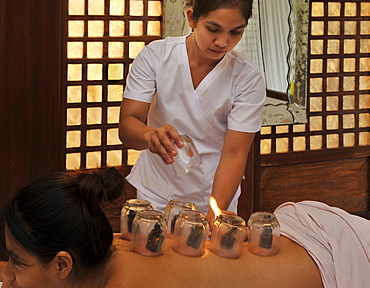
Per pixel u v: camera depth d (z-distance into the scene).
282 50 3.16
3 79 2.66
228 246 1.17
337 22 3.36
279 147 3.31
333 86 3.41
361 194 3.59
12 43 2.65
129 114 1.80
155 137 1.50
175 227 1.18
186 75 1.79
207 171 1.93
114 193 1.12
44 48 2.71
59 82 2.76
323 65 3.36
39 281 1.05
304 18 3.16
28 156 2.76
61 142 2.81
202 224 1.16
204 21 1.56
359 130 3.53
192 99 1.82
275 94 3.19
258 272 1.17
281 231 1.31
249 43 3.08
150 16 2.91
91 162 2.92
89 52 2.83
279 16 3.11
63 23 2.73
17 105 2.70
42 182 1.04
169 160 1.48
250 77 1.80
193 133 1.88
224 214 1.22
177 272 1.12
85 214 1.04
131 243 1.16
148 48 1.82
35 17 2.67
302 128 3.36
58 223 1.01
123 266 1.10
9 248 1.04
